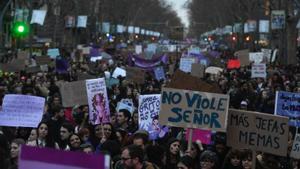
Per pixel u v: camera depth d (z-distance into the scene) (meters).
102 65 55.53
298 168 19.30
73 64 56.38
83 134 20.36
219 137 18.62
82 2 125.75
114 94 34.44
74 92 26.38
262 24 103.06
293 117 23.03
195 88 18.25
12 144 15.53
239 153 16.94
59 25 112.50
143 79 40.16
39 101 20.92
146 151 16.61
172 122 17.36
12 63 43.69
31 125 20.81
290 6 74.50
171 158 17.59
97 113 22.45
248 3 115.12
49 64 50.25
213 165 16.20
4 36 91.44
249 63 61.84
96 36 141.62
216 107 17.20
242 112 17.20
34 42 98.44
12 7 88.00
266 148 16.98
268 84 41.59
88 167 9.97
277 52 87.69
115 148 17.41
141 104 22.12
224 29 177.38
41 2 98.81
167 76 50.38
